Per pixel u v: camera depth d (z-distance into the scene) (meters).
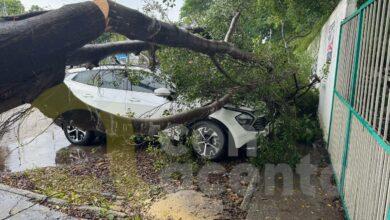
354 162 3.66
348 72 4.52
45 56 1.61
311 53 11.72
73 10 1.70
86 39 1.79
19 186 4.85
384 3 2.98
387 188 2.48
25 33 1.51
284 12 10.99
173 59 4.68
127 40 3.28
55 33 1.62
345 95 4.64
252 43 5.34
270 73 5.14
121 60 4.44
